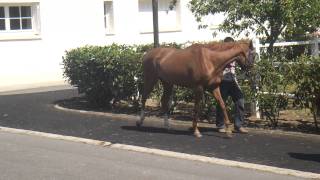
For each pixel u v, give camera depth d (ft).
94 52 46.91
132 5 81.92
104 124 40.83
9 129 40.32
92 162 29.68
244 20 43.83
